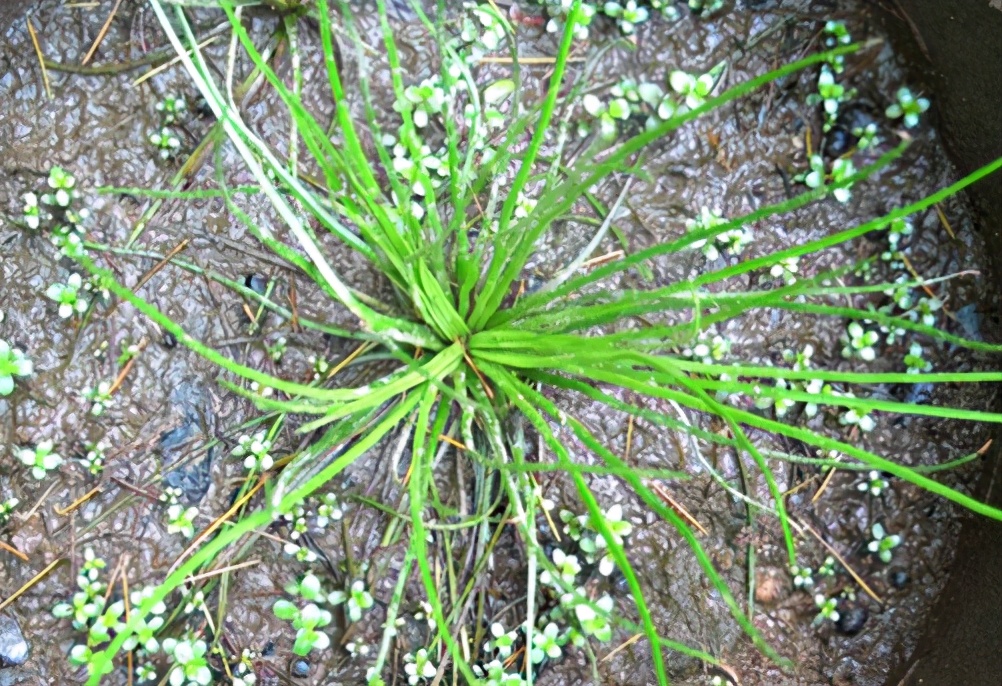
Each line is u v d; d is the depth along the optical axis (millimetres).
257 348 226
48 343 222
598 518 168
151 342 225
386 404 223
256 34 226
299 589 221
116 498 223
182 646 214
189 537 222
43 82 223
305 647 214
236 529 162
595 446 183
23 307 222
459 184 208
